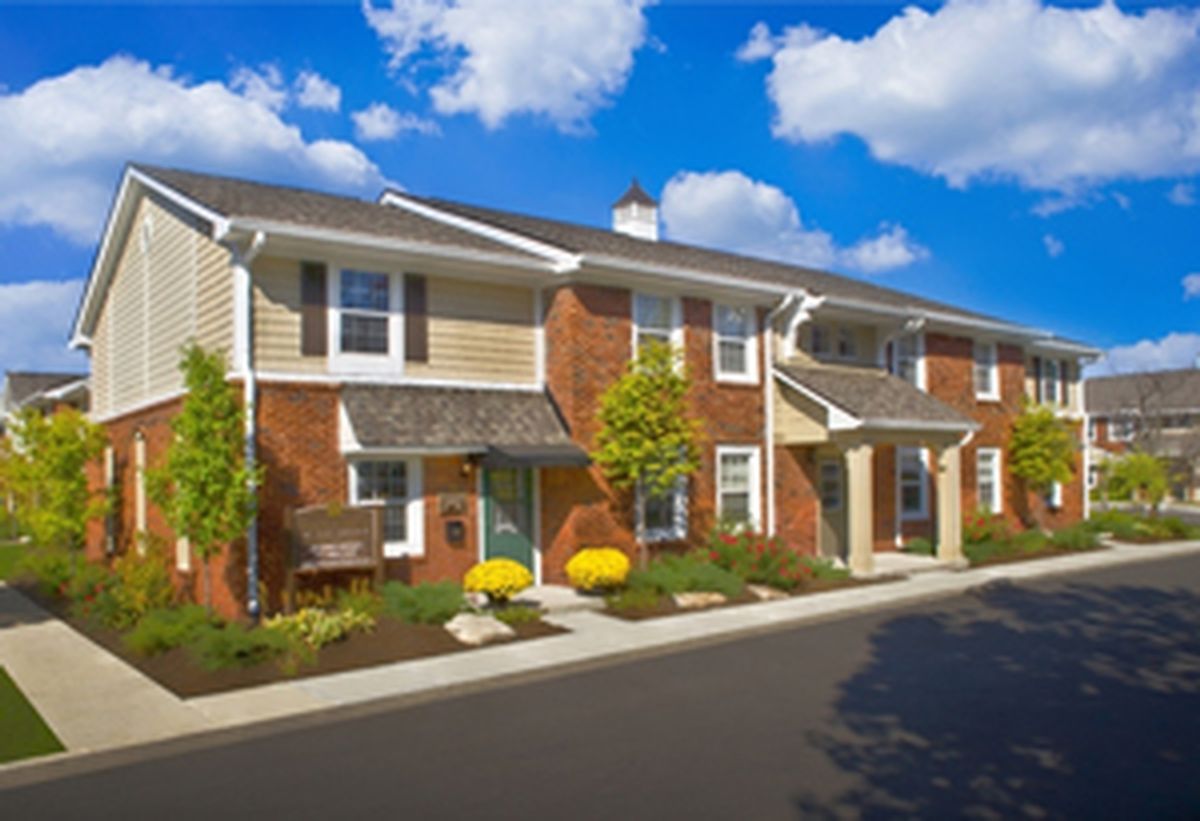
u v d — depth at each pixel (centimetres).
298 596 1222
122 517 1717
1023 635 1227
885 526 2072
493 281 1534
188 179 1563
